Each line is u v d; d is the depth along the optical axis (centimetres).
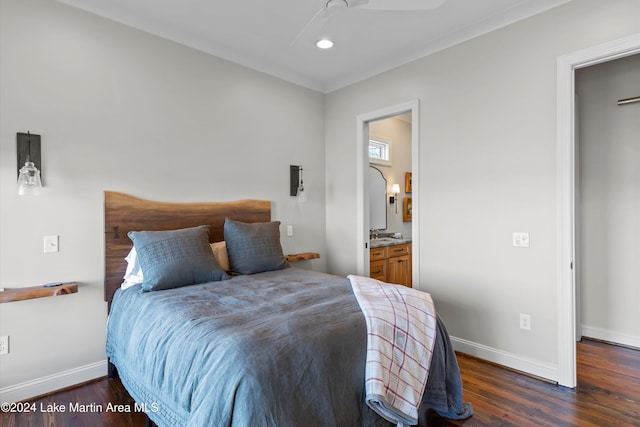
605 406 208
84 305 243
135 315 200
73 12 239
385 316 172
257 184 348
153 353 165
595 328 318
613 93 309
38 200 225
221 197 320
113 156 256
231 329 149
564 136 231
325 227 414
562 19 232
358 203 377
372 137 511
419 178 315
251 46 310
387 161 537
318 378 138
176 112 290
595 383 237
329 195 410
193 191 301
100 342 250
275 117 363
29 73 221
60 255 233
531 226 248
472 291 281
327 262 413
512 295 259
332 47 311
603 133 314
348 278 248
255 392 120
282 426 121
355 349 155
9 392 215
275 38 296
